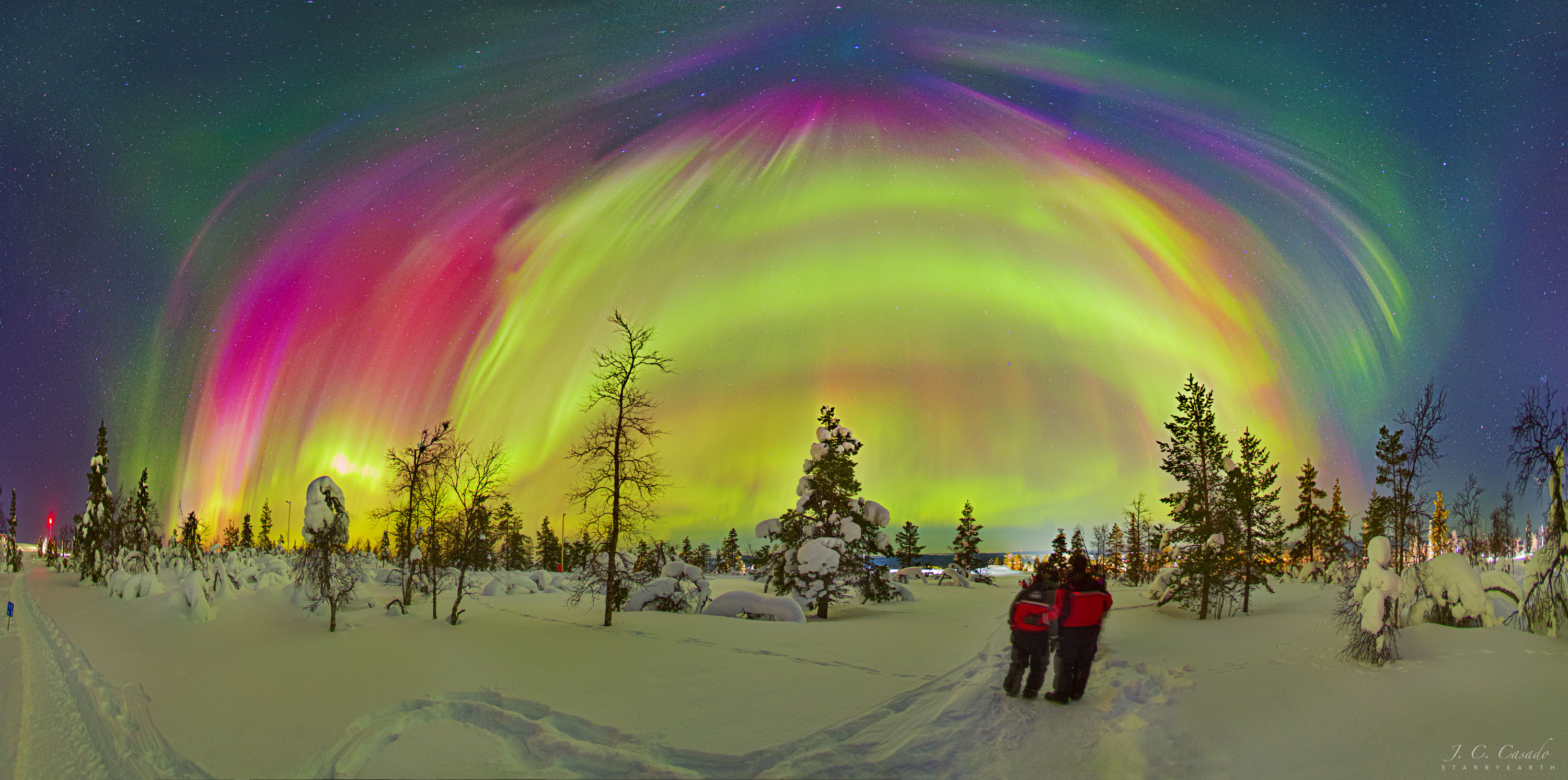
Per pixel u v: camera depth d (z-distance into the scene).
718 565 83.75
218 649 20.64
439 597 34.38
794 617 26.72
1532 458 16.77
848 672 14.79
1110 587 54.94
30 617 35.34
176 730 12.41
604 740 10.35
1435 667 11.54
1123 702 11.27
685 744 9.87
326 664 16.73
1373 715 9.34
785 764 9.17
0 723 14.66
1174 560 32.66
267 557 52.69
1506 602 16.20
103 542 54.06
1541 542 17.77
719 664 15.84
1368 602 12.60
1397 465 35.03
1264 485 30.91
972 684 13.12
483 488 26.02
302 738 11.06
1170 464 31.42
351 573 26.66
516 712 11.70
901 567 87.00
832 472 34.62
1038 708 11.03
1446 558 16.95
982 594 46.53
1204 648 16.36
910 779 8.55
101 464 54.72
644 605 30.62
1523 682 10.26
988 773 8.55
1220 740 9.05
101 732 13.22
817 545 32.62
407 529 29.52
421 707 12.18
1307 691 10.74
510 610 28.97
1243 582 29.69
